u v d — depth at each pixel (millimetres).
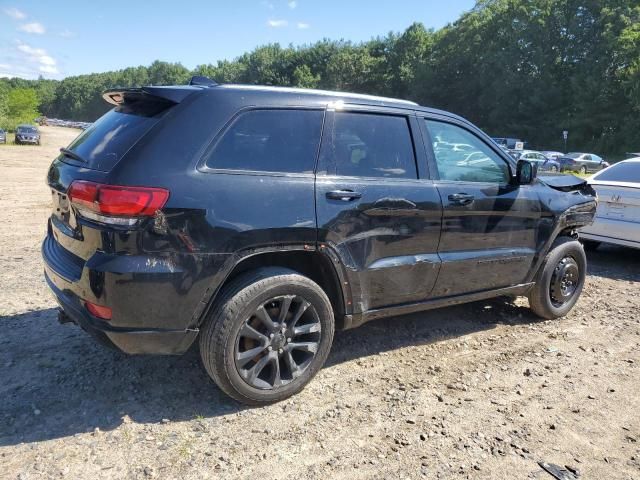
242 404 3221
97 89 152250
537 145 57000
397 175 3668
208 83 3371
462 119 4203
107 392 3289
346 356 3994
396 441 2943
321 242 3236
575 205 4887
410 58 82938
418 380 3660
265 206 3033
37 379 3398
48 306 4645
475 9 71125
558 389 3617
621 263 7449
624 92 49031
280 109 3248
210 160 2959
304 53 104625
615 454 2924
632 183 7047
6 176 17312
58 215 3338
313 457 2775
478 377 3744
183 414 3102
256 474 2621
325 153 3355
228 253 2939
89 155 3111
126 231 2719
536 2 60156
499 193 4234
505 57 60812
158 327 2863
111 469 2602
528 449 2928
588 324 4902
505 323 4852
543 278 4758
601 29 54562
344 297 3451
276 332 3172
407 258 3686
